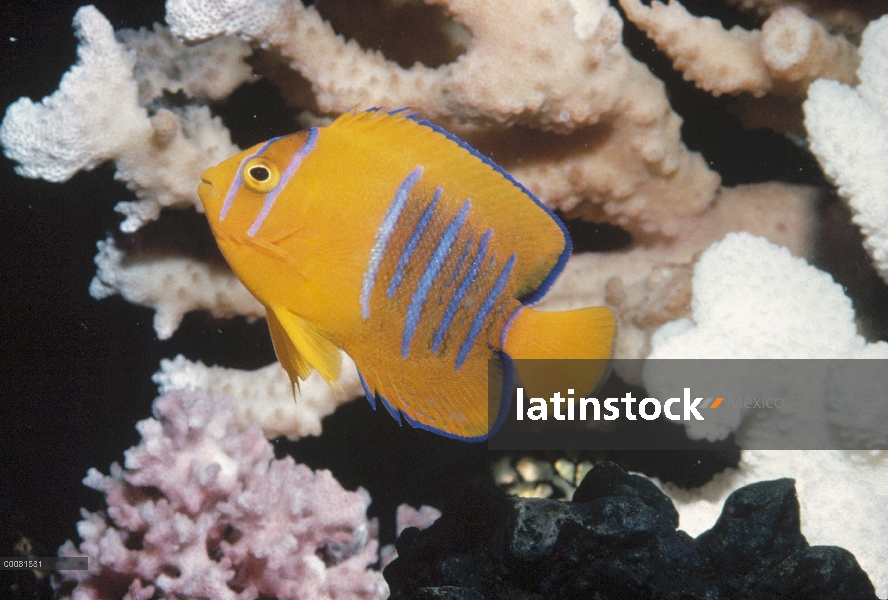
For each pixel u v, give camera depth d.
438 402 0.36
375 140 0.35
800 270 0.44
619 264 0.50
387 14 0.48
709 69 0.46
